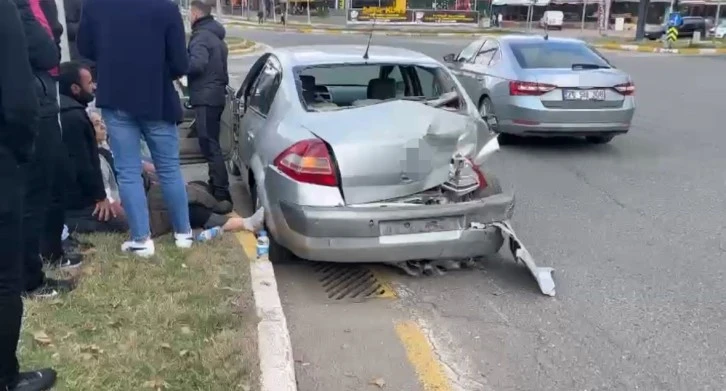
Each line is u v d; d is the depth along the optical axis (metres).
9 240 2.86
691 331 4.31
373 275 5.09
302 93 5.21
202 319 3.85
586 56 9.77
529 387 3.67
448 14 49.00
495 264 5.35
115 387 3.20
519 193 7.36
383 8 47.50
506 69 9.51
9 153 2.82
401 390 3.61
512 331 4.28
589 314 4.52
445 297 4.75
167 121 4.61
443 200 4.77
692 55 28.02
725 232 6.14
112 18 4.38
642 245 5.80
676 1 45.75
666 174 8.21
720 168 8.52
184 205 4.91
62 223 4.46
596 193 7.39
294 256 5.17
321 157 4.51
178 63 4.53
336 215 4.43
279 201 4.64
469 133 4.91
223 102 6.20
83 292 4.12
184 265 4.62
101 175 5.09
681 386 3.70
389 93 5.71
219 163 6.13
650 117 12.29
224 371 3.35
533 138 10.33
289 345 3.64
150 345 3.57
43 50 3.79
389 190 4.61
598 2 51.12
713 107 13.48
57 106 4.04
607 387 3.68
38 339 3.52
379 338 4.16
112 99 4.43
